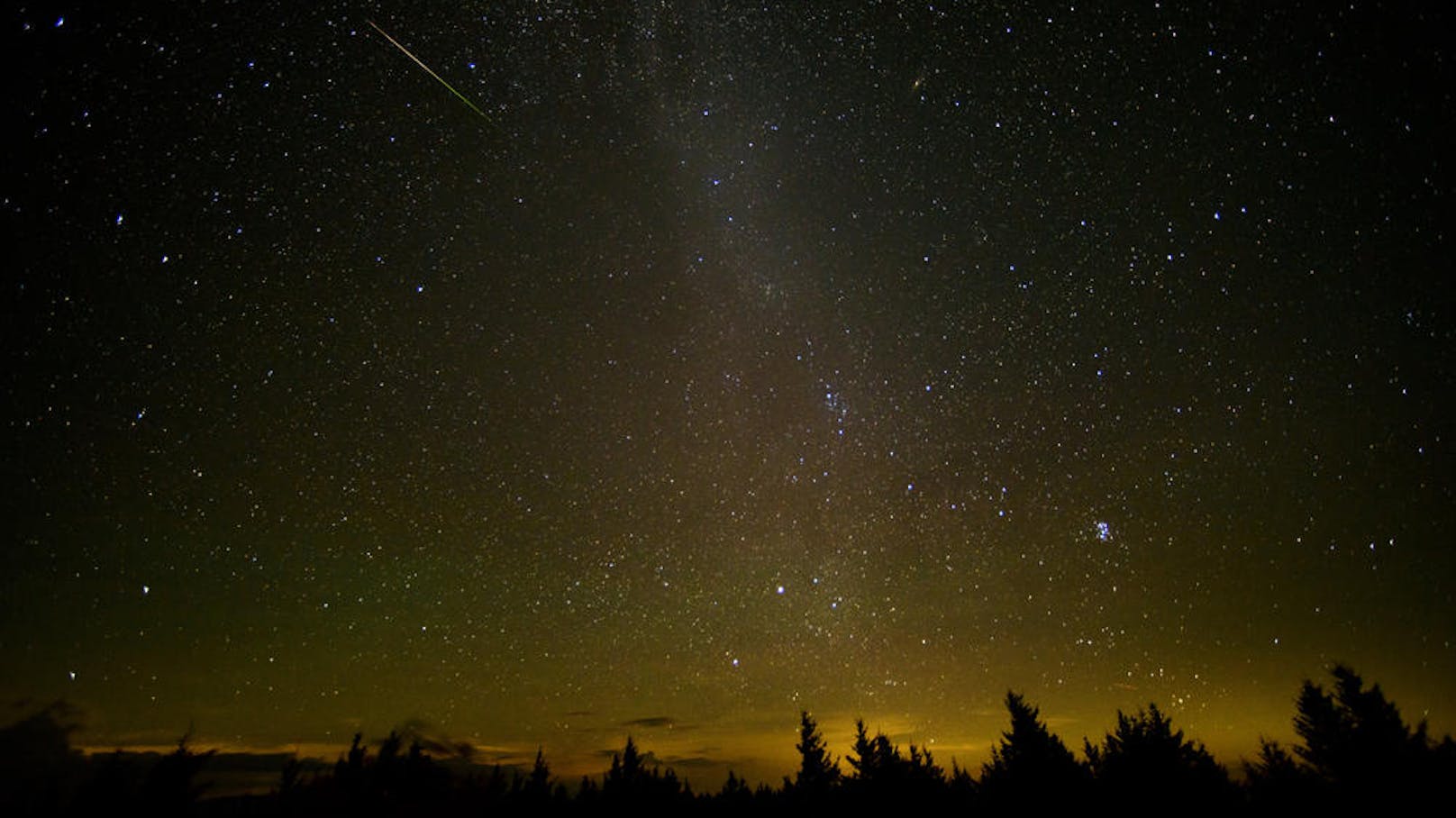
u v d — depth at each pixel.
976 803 7.57
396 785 8.34
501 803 9.07
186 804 6.43
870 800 8.15
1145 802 6.43
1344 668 6.05
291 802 7.23
